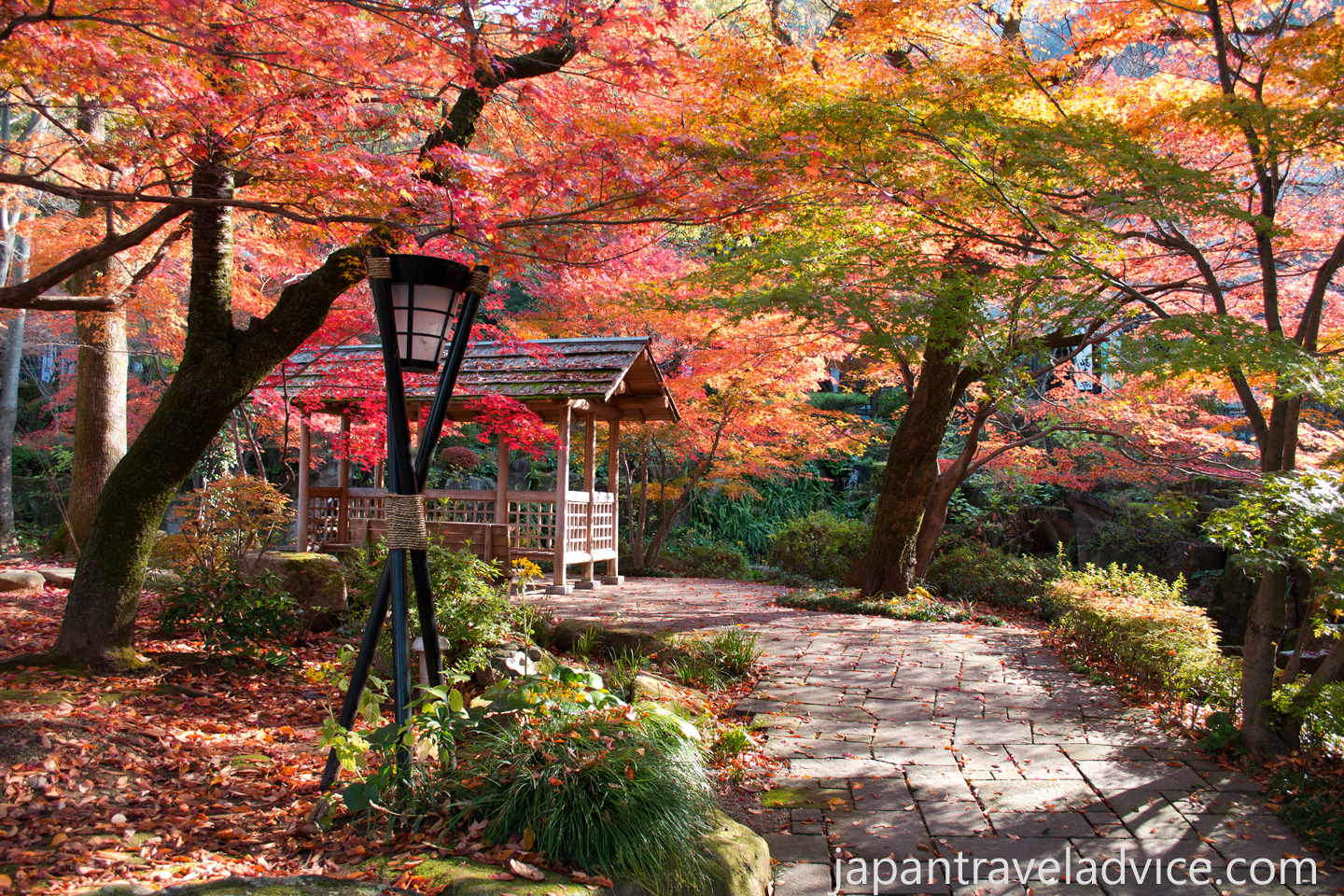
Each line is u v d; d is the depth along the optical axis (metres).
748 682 6.53
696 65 5.21
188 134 4.32
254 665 5.78
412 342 3.77
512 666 5.28
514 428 9.52
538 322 13.24
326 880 2.70
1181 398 10.29
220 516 6.65
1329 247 7.38
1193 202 5.03
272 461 17.11
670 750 3.54
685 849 3.15
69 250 8.50
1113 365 5.11
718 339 12.14
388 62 4.52
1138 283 8.37
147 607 7.18
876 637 8.21
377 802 3.22
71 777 3.51
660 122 5.39
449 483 18.17
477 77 5.08
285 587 6.75
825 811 4.20
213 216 5.29
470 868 2.88
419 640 3.87
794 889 3.45
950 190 6.17
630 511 15.84
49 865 2.80
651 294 8.10
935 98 6.12
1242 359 4.49
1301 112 5.05
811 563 15.02
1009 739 5.30
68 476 16.47
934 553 13.60
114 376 10.48
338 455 10.91
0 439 12.74
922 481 10.46
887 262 6.59
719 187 4.51
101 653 5.11
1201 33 6.11
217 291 5.34
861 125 5.76
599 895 2.83
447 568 5.87
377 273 3.67
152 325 9.87
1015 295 6.24
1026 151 5.36
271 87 4.08
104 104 4.07
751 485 17.55
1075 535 14.69
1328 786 4.33
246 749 4.22
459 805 3.26
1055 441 12.91
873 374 12.85
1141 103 6.58
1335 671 4.89
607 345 11.10
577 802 3.14
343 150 4.54
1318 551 4.64
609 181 4.38
